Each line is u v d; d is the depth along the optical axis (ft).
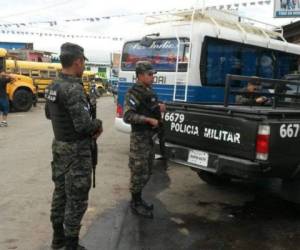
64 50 12.29
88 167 12.62
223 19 30.09
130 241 14.46
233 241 14.74
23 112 60.29
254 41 31.14
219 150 15.69
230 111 15.29
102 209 17.47
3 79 43.57
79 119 12.05
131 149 16.37
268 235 15.34
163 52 27.71
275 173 14.74
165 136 17.97
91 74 92.17
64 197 13.29
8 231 14.99
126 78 29.43
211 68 27.63
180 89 26.84
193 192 20.35
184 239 14.78
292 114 14.99
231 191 20.61
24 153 28.58
